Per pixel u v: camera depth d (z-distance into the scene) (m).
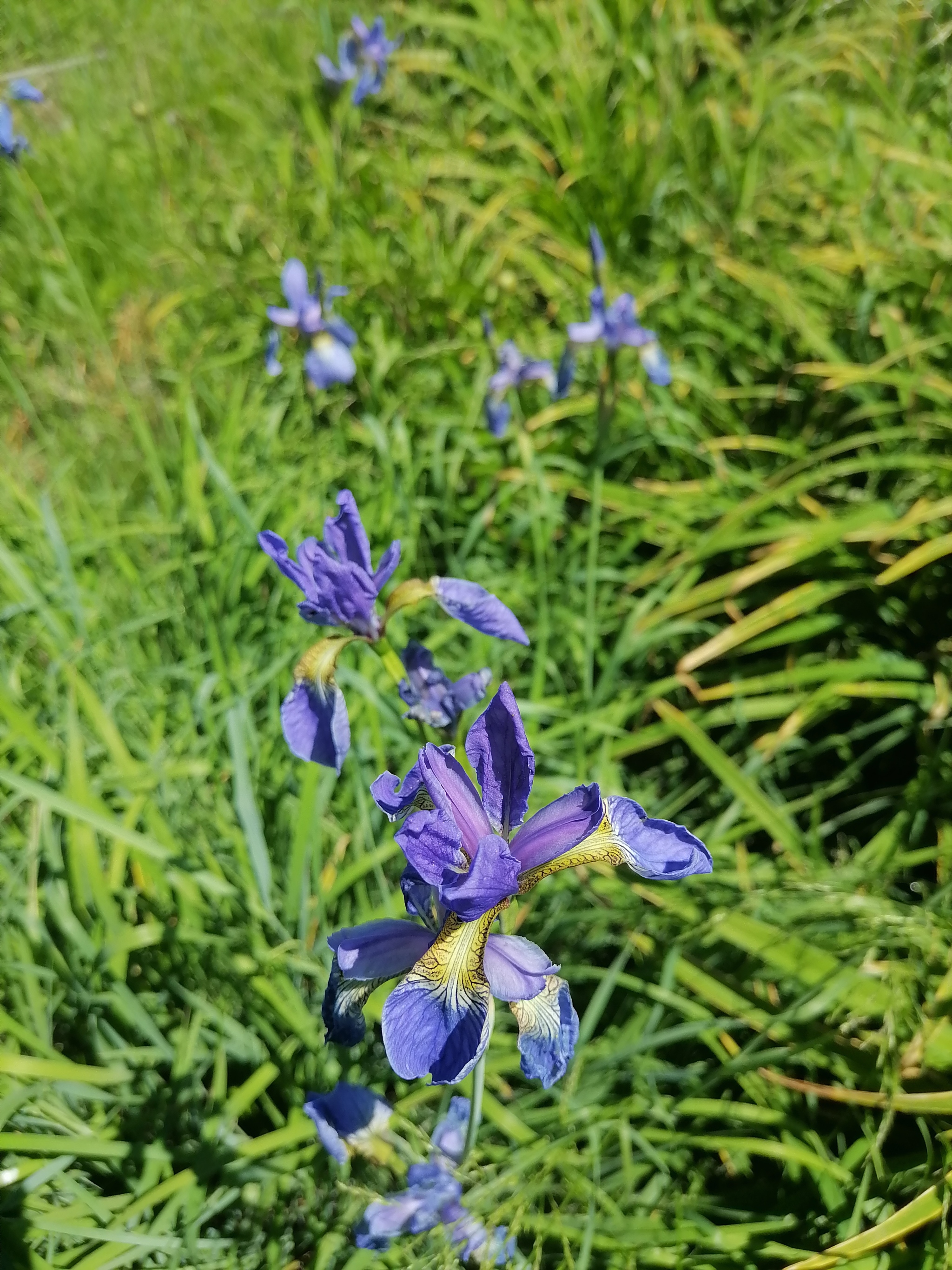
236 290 0.69
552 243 0.65
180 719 0.48
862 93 0.68
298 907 0.39
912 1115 0.35
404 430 0.54
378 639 0.31
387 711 0.42
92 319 0.67
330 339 0.53
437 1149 0.31
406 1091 0.37
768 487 0.52
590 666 0.46
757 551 0.51
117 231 0.77
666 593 0.51
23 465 0.63
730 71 0.69
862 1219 0.32
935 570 0.49
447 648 0.50
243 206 0.73
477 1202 0.30
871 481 0.52
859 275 0.57
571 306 0.61
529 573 0.53
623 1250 0.32
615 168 0.66
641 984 0.36
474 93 0.79
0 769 0.38
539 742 0.45
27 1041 0.36
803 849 0.41
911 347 0.51
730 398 0.57
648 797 0.46
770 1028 0.35
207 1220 0.34
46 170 0.79
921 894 0.42
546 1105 0.36
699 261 0.61
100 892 0.38
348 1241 0.33
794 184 0.62
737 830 0.42
